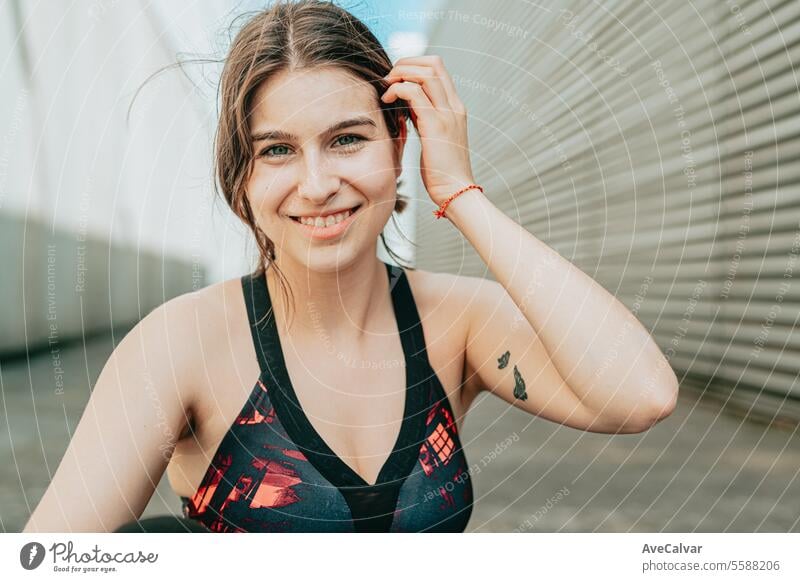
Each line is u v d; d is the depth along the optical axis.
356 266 0.74
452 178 0.75
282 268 0.74
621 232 2.68
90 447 0.67
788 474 1.79
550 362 0.77
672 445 2.07
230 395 0.74
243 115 0.69
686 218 2.80
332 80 0.68
